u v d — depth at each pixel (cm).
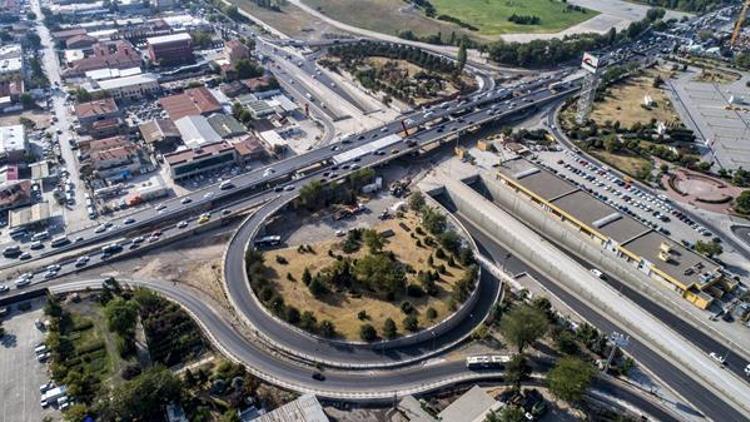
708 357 18338
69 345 18025
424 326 18875
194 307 19975
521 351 17850
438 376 17275
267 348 18212
